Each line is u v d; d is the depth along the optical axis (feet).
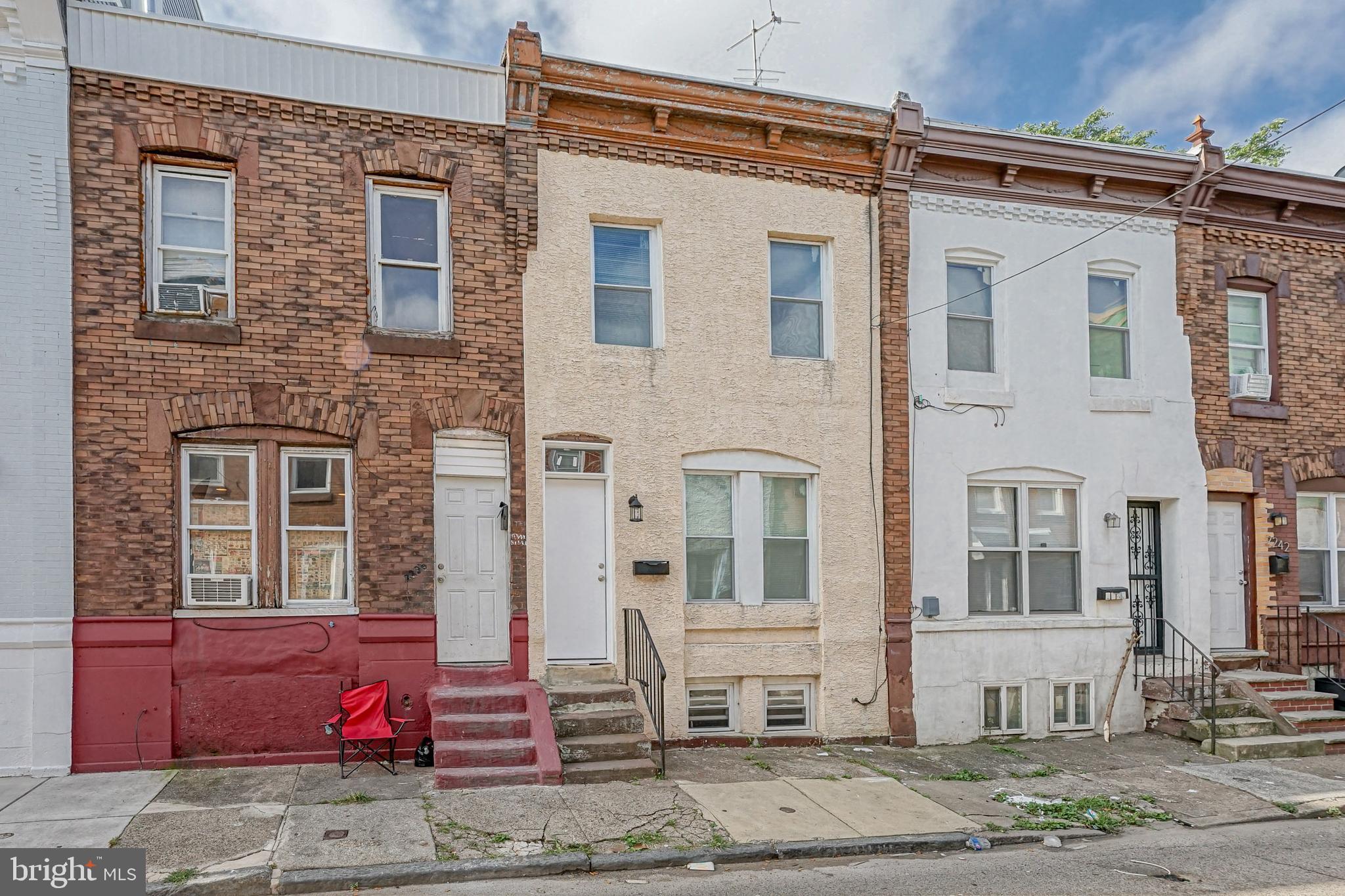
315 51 33.78
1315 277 46.32
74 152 31.22
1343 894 22.76
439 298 35.12
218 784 29.17
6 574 29.89
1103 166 42.57
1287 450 44.98
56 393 30.48
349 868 22.70
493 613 34.73
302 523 33.17
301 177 33.40
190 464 32.27
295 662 32.27
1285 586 44.45
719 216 38.29
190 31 32.50
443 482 34.55
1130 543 43.24
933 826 27.45
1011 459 40.96
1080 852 26.32
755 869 24.40
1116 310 43.91
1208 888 23.24
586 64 36.06
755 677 37.22
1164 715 40.73
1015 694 40.19
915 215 40.73
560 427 35.42
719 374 37.63
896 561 38.88
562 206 36.27
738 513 37.81
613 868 23.89
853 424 39.11
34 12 30.37
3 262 30.37
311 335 33.09
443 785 28.91
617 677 35.14
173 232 32.65
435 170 34.76
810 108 38.81
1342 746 38.70
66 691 30.17
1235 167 43.86
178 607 31.73
